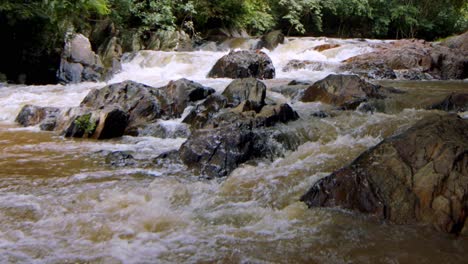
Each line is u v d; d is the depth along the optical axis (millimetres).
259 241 3523
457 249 3336
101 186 4812
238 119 6477
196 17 18781
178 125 7305
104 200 4367
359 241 3494
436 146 4098
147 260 3230
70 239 3547
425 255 3260
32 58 13297
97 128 7129
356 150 5637
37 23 13125
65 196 4496
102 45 14758
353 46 15211
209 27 19844
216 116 6793
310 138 6262
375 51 14156
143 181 5000
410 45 14859
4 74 12953
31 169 5445
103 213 4051
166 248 3410
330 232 3656
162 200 4391
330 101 8102
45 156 6035
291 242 3502
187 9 17500
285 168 5207
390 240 3496
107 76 13133
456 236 3535
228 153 5473
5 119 8758
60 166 5578
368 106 7547
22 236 3588
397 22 26750
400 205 3852
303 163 5336
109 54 14406
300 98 8719
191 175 5262
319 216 3951
